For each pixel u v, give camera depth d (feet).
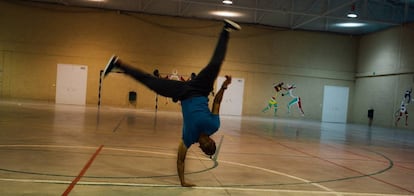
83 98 90.74
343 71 100.32
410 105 81.10
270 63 97.45
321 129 66.69
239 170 24.02
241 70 96.43
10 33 87.40
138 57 92.07
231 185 19.62
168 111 91.30
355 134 60.70
